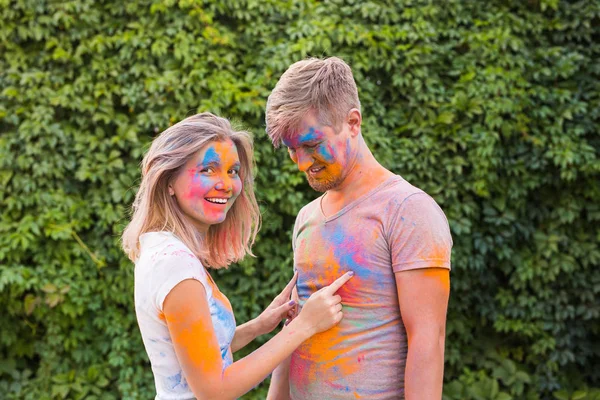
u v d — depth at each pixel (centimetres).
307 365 174
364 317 165
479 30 426
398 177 171
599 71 425
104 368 393
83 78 393
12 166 387
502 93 402
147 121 390
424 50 407
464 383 410
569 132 413
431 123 408
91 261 391
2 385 392
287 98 161
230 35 400
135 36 392
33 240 378
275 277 394
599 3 425
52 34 398
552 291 418
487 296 424
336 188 174
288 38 411
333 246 170
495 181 409
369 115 405
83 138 395
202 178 168
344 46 407
